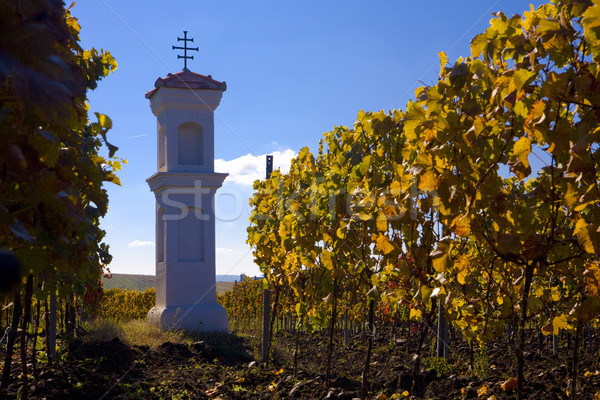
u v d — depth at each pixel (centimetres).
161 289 1300
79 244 243
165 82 1281
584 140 210
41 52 121
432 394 576
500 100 270
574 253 286
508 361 741
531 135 244
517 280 313
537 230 275
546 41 235
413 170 299
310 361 935
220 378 729
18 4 139
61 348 690
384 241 364
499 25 276
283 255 755
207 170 1330
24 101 114
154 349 888
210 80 1345
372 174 464
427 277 375
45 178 168
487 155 279
